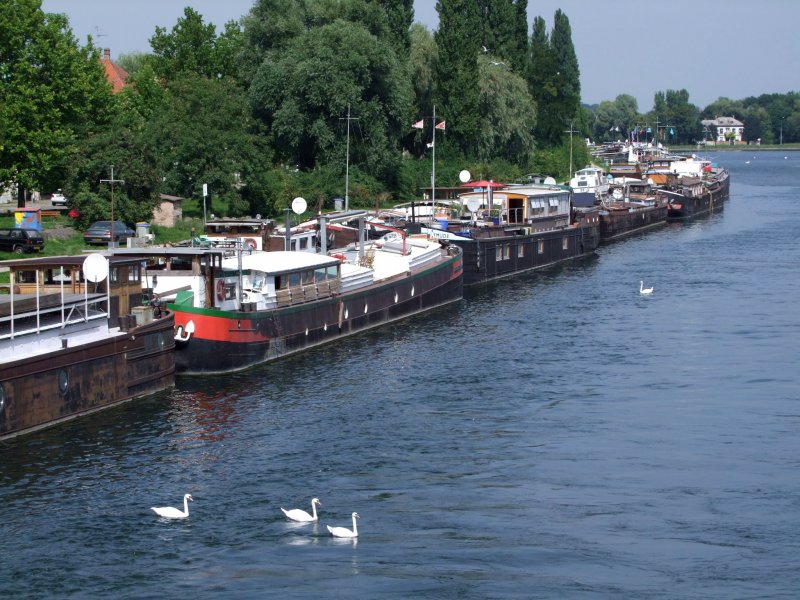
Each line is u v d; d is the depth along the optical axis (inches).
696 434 2596.0
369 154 6584.6
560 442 2536.9
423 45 7819.9
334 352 3422.7
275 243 3944.4
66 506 2139.5
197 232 5103.3
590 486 2273.6
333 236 4473.4
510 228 5329.7
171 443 2477.9
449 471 2351.1
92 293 2719.0
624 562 1945.1
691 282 4881.9
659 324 3895.2
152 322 2822.3
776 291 4566.9
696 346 3521.2
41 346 2512.3
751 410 2787.9
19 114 4894.2
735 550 1987.0
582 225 5984.3
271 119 6599.4
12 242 4377.5
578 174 7741.1
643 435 2588.6
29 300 2519.7
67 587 1846.7
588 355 3400.6
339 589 1849.2
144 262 2930.6
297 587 1855.3
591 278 5103.3
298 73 6368.1
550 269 5477.4
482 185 5620.1
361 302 3745.1
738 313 4079.7
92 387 2620.6
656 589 1855.3
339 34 6466.5
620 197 7746.1
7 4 4943.4
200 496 2198.6
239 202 5654.5
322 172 6382.9
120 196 4891.7
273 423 2642.7
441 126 6402.6
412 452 2460.6
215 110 5728.3
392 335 3715.6
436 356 3383.4
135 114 6550.2
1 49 4958.2
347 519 2105.1
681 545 2007.9
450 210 5723.4
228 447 2469.2
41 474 2277.3
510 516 2124.8
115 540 2007.9
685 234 7081.7
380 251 4296.3
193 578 1879.9
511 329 3826.3
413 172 7175.2
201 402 2795.3
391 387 2992.1
